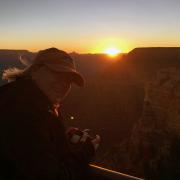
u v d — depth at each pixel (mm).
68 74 2119
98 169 2467
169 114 35219
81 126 66812
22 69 2260
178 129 32781
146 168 30891
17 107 1918
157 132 34375
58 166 1847
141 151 34219
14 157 1812
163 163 29172
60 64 2135
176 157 29266
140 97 68812
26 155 1813
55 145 1965
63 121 2346
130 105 68688
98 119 68250
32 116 1910
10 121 1875
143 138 35125
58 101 2182
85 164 2234
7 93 1981
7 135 1849
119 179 2375
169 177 27156
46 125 1948
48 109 2041
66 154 2100
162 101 36250
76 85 2207
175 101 34438
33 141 1848
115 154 35750
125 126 64688
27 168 1792
